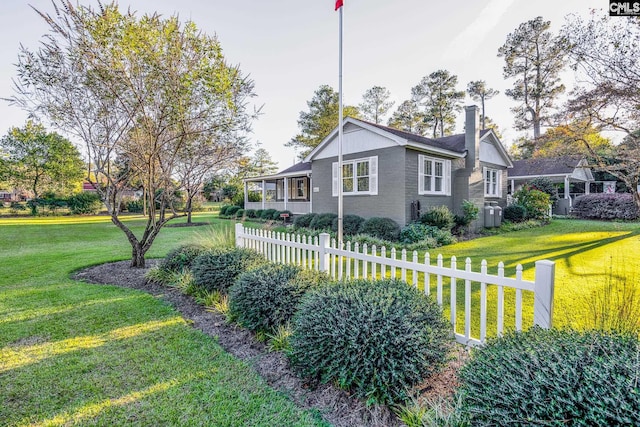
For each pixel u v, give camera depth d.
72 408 2.20
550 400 1.36
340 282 2.94
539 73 22.72
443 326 2.45
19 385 2.47
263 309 3.20
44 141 30.77
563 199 18.55
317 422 2.05
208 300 4.25
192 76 5.25
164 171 6.12
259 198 24.56
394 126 32.22
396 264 3.34
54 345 3.14
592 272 5.54
